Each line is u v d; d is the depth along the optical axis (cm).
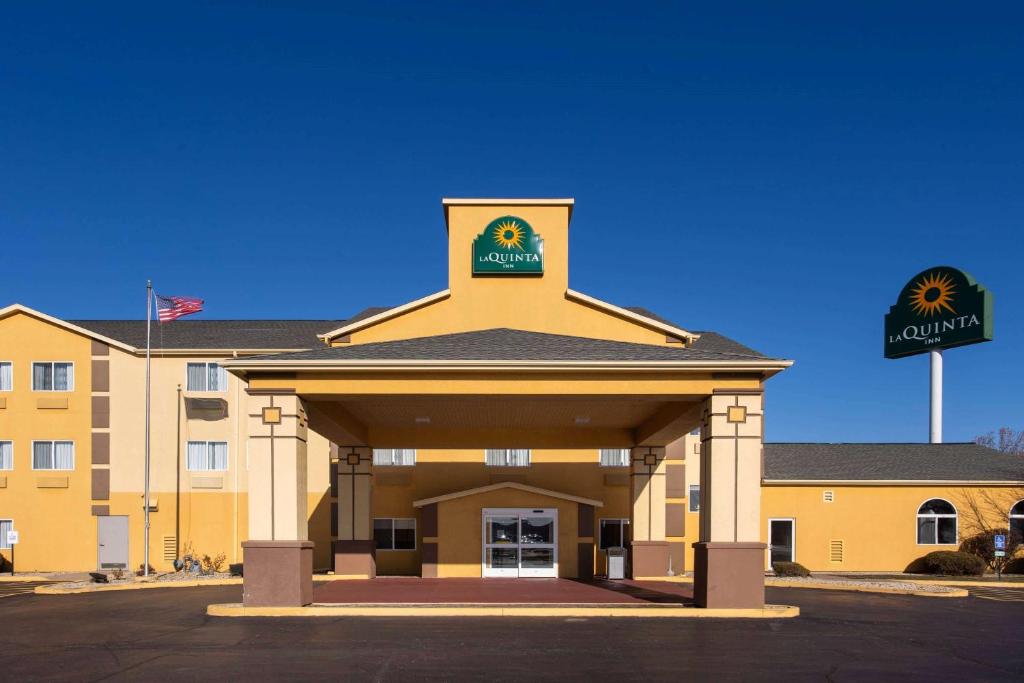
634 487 2253
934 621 1445
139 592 1986
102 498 2731
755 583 1498
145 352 2775
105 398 2770
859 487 2853
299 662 1070
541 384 1559
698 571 1556
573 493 2575
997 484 2834
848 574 2738
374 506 2588
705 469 1574
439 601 1620
